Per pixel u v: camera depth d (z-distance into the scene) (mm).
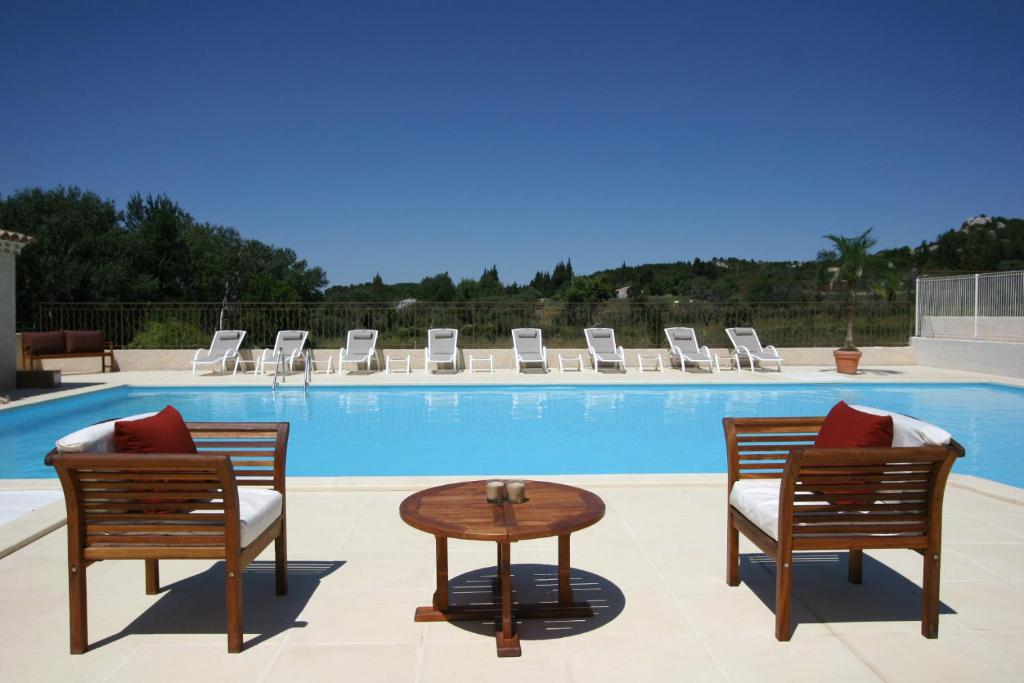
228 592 2469
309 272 33812
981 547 3539
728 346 15039
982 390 11461
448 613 2746
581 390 11438
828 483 2572
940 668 2354
